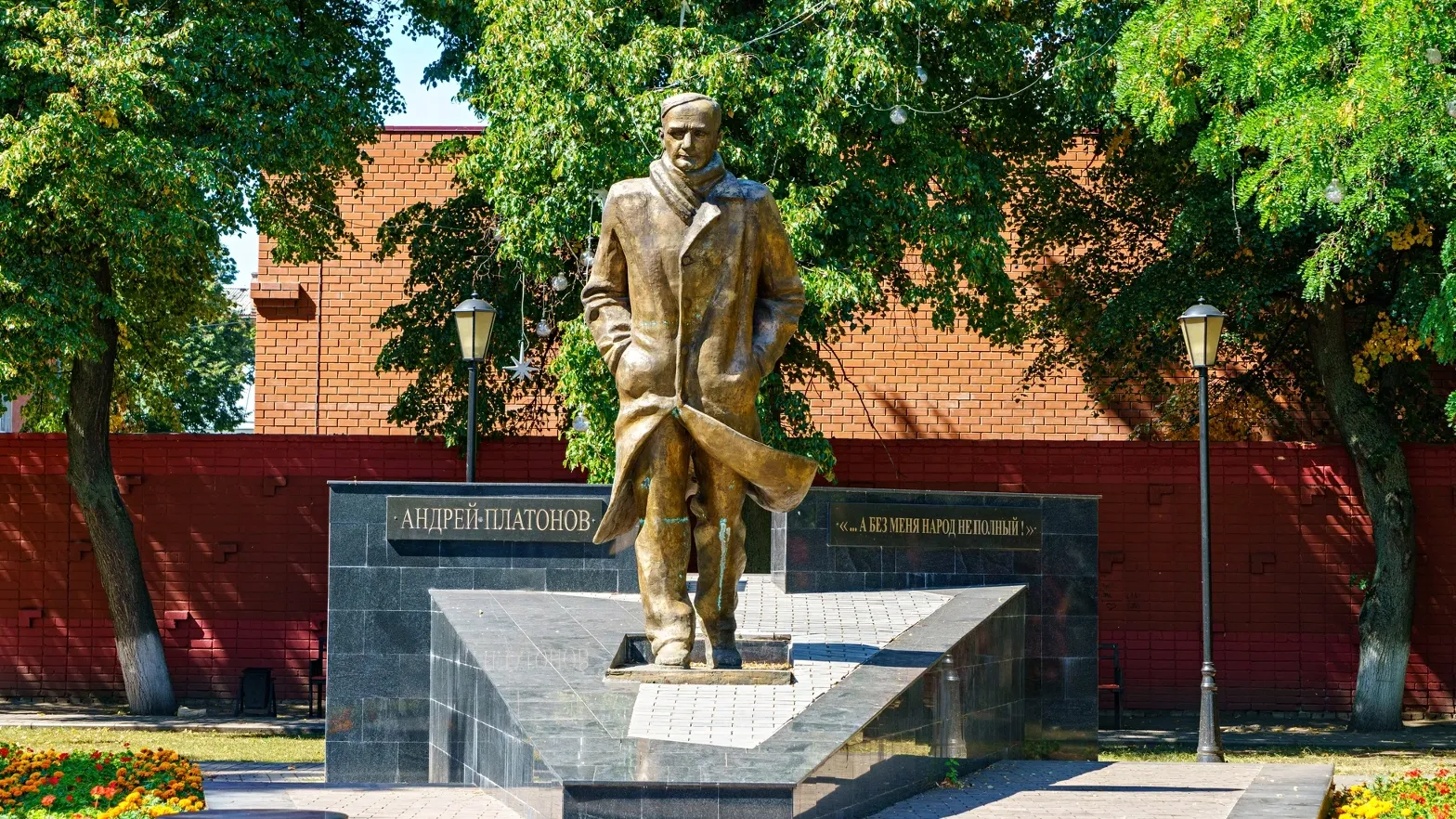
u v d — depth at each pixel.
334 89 17.66
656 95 15.02
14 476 20.30
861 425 25.28
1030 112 18.92
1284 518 20.16
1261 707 20.00
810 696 8.54
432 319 20.12
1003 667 11.42
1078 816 8.41
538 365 20.89
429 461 20.52
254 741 16.17
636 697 8.49
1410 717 19.70
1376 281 18.70
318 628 20.19
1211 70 14.48
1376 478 18.97
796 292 9.11
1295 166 13.57
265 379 25.42
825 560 12.77
